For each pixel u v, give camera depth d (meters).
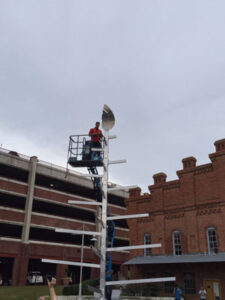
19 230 42.28
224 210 25.17
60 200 41.81
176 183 29.47
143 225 30.89
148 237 30.33
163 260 26.31
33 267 46.12
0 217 35.69
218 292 23.36
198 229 26.48
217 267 23.98
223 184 25.75
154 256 28.67
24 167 39.41
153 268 27.88
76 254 41.72
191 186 28.09
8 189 37.06
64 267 39.91
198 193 27.41
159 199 30.33
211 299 23.59
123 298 25.17
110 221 15.75
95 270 42.41
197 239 26.28
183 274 25.91
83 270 48.94
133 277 28.84
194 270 25.25
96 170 16.75
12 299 24.09
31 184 39.06
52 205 43.03
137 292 25.56
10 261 42.22
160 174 31.16
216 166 26.64
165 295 26.19
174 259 25.95
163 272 27.11
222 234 24.83
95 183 16.77
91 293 27.78
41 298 4.19
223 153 26.36
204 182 27.27
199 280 24.67
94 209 45.25
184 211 28.00
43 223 39.31
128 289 25.70
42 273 45.88
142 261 27.67
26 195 38.66
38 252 37.81
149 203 31.12
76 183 44.19
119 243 51.88
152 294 25.72
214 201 26.02
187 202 27.95
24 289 31.16
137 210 31.92
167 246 28.31
